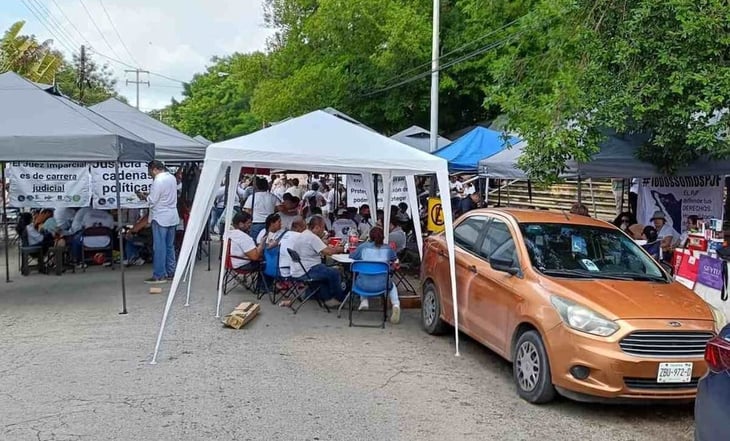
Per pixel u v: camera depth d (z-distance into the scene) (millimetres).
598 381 5078
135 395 5637
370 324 8555
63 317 8562
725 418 3447
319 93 24344
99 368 6383
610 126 7719
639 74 7469
